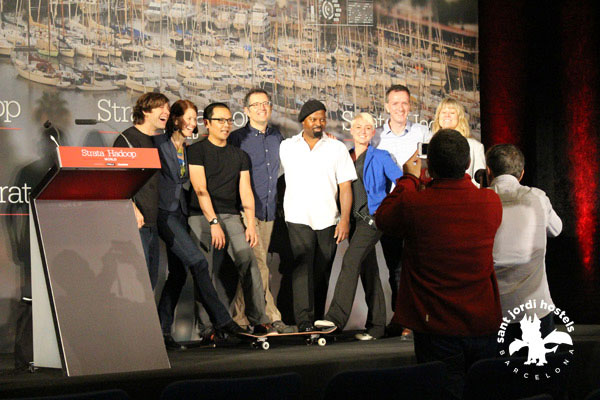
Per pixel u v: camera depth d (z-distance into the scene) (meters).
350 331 6.02
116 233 3.88
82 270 3.76
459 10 6.49
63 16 5.46
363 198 5.41
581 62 6.50
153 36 5.70
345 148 5.43
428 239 3.18
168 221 5.04
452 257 3.16
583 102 6.50
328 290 6.07
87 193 3.81
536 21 6.72
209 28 5.84
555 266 6.59
